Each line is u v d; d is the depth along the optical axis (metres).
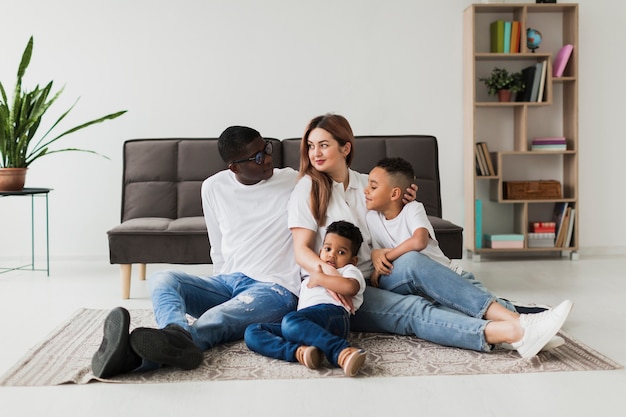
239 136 2.62
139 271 4.19
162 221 3.86
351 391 2.04
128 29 4.89
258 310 2.51
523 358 2.28
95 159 4.91
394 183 2.62
